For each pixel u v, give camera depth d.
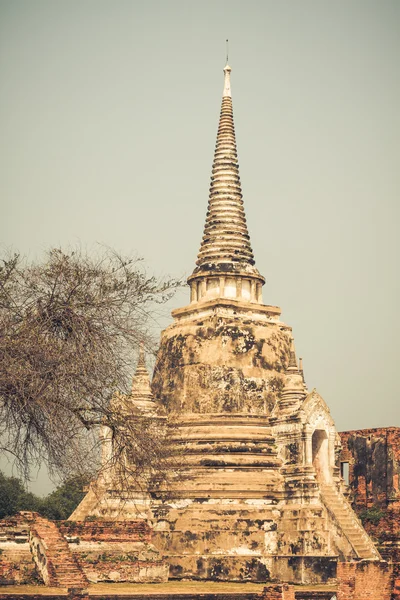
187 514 66.19
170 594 50.06
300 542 65.12
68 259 42.53
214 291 75.69
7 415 40.84
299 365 79.12
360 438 82.94
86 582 51.22
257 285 76.75
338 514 67.56
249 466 68.12
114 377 41.88
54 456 41.00
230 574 64.38
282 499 67.56
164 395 72.81
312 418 68.81
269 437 69.88
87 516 64.75
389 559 72.94
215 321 72.56
